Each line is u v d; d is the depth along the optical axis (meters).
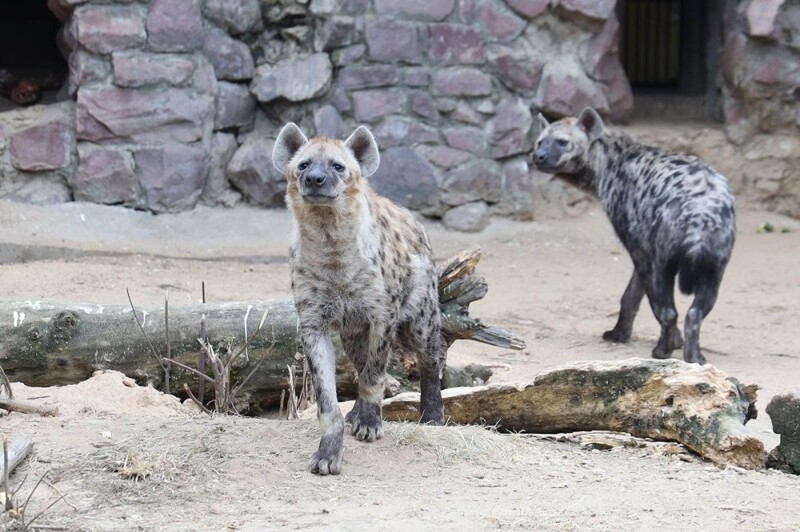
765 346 17.19
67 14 24.52
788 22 26.02
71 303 12.80
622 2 31.86
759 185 26.88
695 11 29.25
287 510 8.69
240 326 12.91
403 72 25.27
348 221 9.85
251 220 24.75
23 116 24.42
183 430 10.39
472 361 14.81
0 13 30.47
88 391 11.95
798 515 8.67
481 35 25.45
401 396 11.63
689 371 10.41
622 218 17.41
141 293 18.27
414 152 25.30
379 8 25.09
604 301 20.33
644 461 10.19
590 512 8.66
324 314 10.14
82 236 23.09
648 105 28.86
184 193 24.62
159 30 24.28
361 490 9.22
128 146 24.27
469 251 13.02
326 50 25.17
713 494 9.16
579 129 18.36
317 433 10.49
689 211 15.93
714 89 28.28
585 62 26.19
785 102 26.58
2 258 21.09
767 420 12.47
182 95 24.47
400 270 10.48
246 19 25.19
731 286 21.03
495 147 25.62
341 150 10.07
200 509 8.70
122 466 9.38
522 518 8.48
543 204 26.17
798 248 23.50
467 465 9.92
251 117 25.72
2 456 9.12
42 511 8.38
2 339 12.38
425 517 8.52
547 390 10.85
